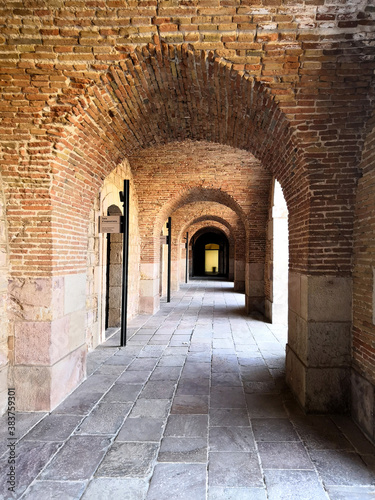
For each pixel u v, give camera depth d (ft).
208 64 12.15
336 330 13.43
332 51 11.48
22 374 13.43
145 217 34.45
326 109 12.28
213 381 16.76
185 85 13.56
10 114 12.62
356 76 11.75
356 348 12.91
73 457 10.32
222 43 11.59
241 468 9.86
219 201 39.22
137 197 33.91
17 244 13.50
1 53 12.03
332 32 11.25
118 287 29.45
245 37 11.46
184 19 11.33
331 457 10.45
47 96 12.43
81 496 8.66
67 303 14.89
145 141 18.61
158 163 32.42
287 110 12.40
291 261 16.44
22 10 11.38
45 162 12.97
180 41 11.62
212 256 107.14
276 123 13.43
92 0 11.17
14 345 13.50
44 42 11.87
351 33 11.20
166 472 9.65
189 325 30.12
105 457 10.34
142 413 13.29
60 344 14.28
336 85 11.92
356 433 11.94
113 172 26.09
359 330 12.66
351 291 13.39
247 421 12.73
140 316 34.37
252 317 34.22
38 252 13.50
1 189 13.21
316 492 8.88
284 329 28.76
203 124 17.42
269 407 13.96
